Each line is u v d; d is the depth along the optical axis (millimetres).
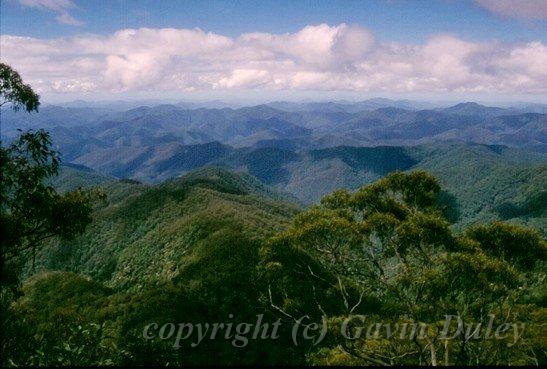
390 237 21031
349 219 22562
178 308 67312
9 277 17281
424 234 19719
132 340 15938
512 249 22062
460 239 20672
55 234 19188
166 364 15727
